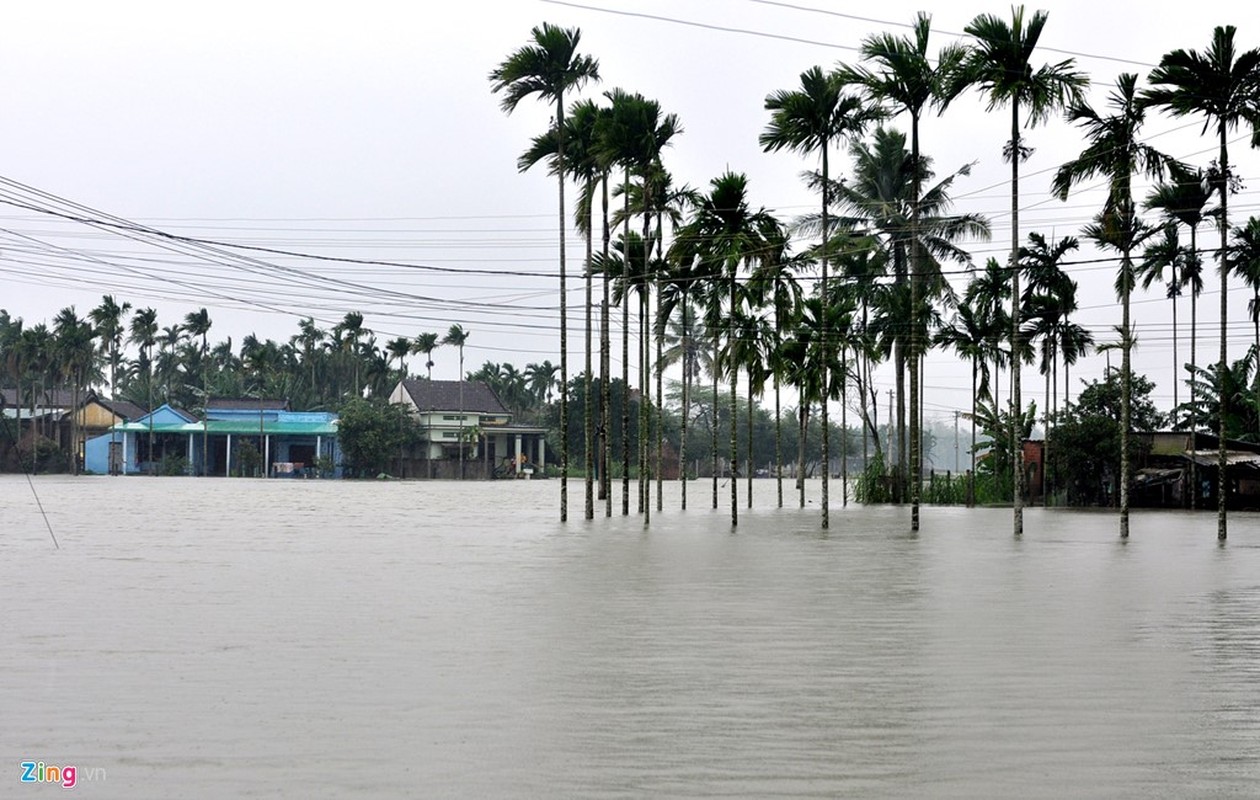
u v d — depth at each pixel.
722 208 46.75
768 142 46.12
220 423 143.12
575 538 39.41
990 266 68.31
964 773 10.12
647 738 11.27
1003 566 29.30
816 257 50.50
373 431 137.25
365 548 34.31
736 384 47.12
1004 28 41.31
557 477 153.75
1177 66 39.03
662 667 14.83
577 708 12.52
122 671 14.53
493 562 29.78
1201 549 35.44
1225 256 39.09
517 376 194.12
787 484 136.88
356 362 176.12
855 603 21.39
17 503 64.19
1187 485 67.62
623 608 20.56
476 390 154.75
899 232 66.62
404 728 11.66
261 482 118.19
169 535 39.84
